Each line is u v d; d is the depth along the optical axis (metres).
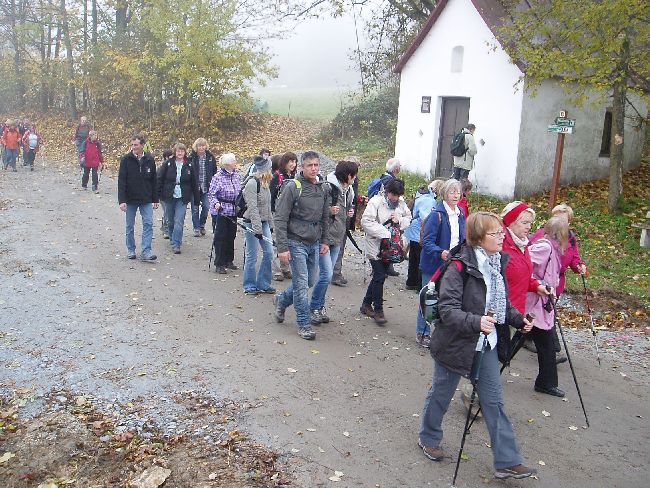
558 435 5.41
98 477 4.92
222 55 23.84
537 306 6.04
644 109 17.64
